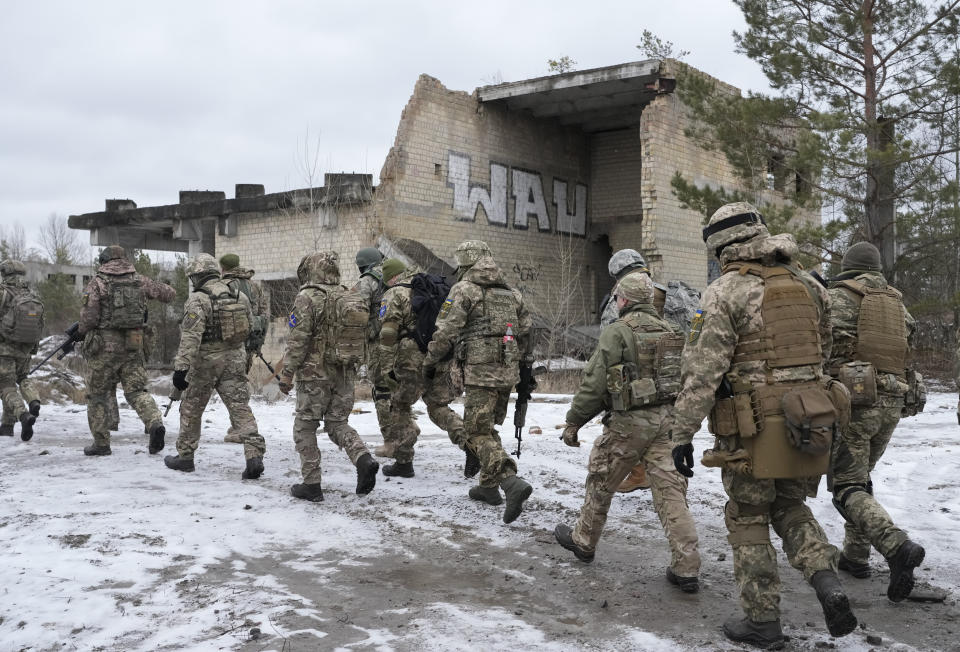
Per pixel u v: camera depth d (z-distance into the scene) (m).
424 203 20.56
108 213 24.33
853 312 4.40
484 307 5.66
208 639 3.57
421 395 7.02
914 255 18.86
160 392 17.08
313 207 20.00
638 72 20.36
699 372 3.43
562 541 4.78
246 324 6.98
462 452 8.36
